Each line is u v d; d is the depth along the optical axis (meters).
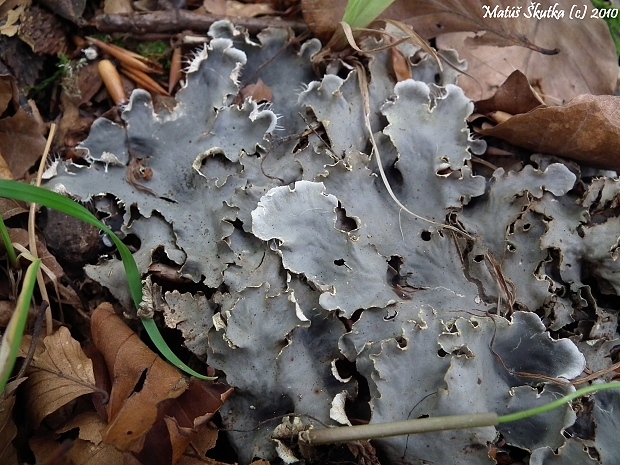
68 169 0.18
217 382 0.16
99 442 0.15
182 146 0.19
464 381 0.15
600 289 0.18
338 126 0.19
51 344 0.16
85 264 0.18
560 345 0.16
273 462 0.15
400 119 0.18
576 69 0.21
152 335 0.16
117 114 0.20
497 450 0.15
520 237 0.18
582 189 0.19
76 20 0.21
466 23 0.21
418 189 0.18
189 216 0.18
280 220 0.16
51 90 0.21
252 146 0.18
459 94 0.19
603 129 0.18
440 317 0.16
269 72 0.20
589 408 0.16
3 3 0.20
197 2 0.22
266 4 0.22
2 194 0.14
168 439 0.15
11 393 0.15
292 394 0.16
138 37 0.21
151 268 0.17
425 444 0.15
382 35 0.21
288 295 0.16
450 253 0.17
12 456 0.15
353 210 0.17
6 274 0.18
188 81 0.19
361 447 0.15
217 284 0.17
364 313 0.16
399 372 0.15
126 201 0.18
